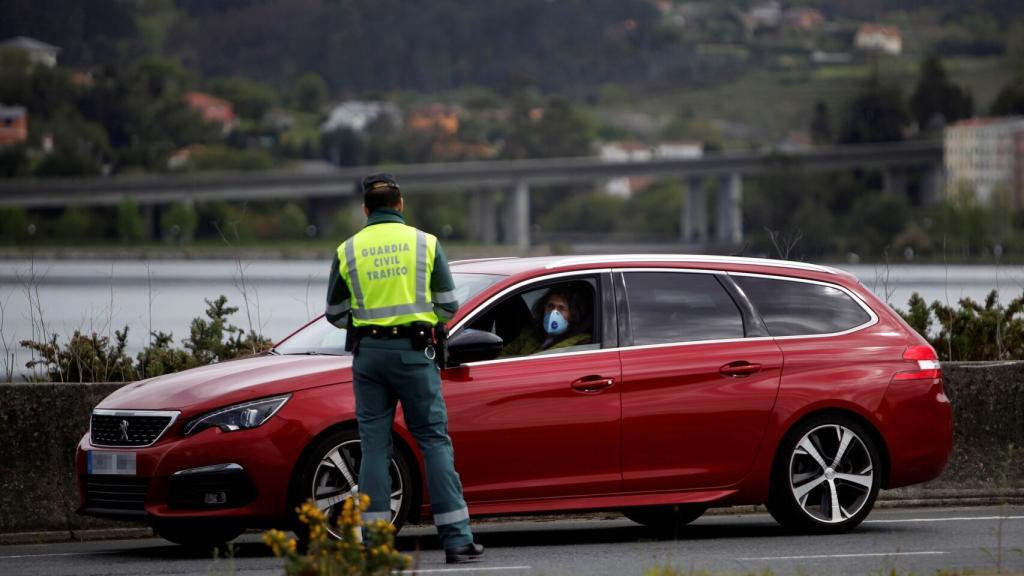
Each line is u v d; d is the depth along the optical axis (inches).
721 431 1157.1
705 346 1167.0
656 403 1138.7
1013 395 1480.1
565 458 1114.1
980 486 1457.9
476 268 1181.7
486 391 1095.0
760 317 1195.9
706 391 1154.0
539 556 1074.1
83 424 1289.4
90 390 1295.5
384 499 1012.5
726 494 1159.6
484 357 1072.2
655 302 1167.0
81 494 1101.1
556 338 1131.3
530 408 1104.2
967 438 1469.0
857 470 1206.3
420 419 1019.3
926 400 1227.2
